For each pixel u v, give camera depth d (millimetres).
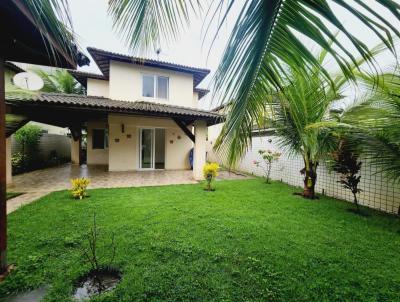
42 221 3641
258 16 1003
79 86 15820
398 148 3465
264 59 1185
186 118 7965
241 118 1370
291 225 3812
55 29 1403
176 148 11195
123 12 1799
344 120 4461
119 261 2496
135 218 3906
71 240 2936
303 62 1183
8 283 2088
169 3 1630
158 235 3219
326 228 3705
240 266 2502
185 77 10516
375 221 4094
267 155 8297
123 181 7660
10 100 5246
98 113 7477
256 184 7680
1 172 2176
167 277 2254
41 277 2186
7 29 1943
